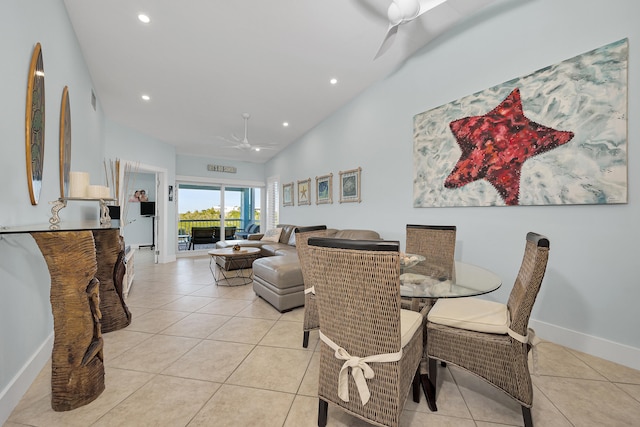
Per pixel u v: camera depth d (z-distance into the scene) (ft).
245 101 14.37
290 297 9.98
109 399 5.19
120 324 8.42
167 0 7.77
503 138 8.17
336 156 16.21
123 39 9.48
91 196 7.20
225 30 9.02
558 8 7.09
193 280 14.80
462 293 4.74
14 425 4.54
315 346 7.37
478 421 4.67
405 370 4.08
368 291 3.69
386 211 12.66
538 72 7.43
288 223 22.38
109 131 16.21
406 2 6.28
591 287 6.68
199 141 20.59
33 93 5.93
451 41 9.66
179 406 5.01
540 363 6.35
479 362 4.69
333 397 4.27
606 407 4.95
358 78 12.65
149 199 28.37
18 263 5.36
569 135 6.88
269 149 23.31
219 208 26.40
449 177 9.70
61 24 7.79
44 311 6.48
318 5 8.05
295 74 11.93
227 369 6.23
